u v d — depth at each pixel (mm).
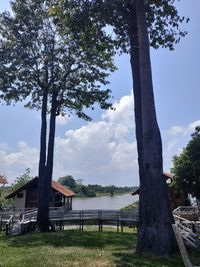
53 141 29578
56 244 18172
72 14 19203
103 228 33125
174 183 34938
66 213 33250
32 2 28203
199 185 33250
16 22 27984
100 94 30406
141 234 14180
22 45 28031
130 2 17906
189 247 12281
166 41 20969
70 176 142125
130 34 18172
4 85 28141
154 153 14656
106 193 153750
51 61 28672
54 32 28469
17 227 27734
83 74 30203
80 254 13680
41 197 28266
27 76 28719
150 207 14195
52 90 29609
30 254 14289
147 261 12039
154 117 15094
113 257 12789
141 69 15625
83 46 22219
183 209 36469
